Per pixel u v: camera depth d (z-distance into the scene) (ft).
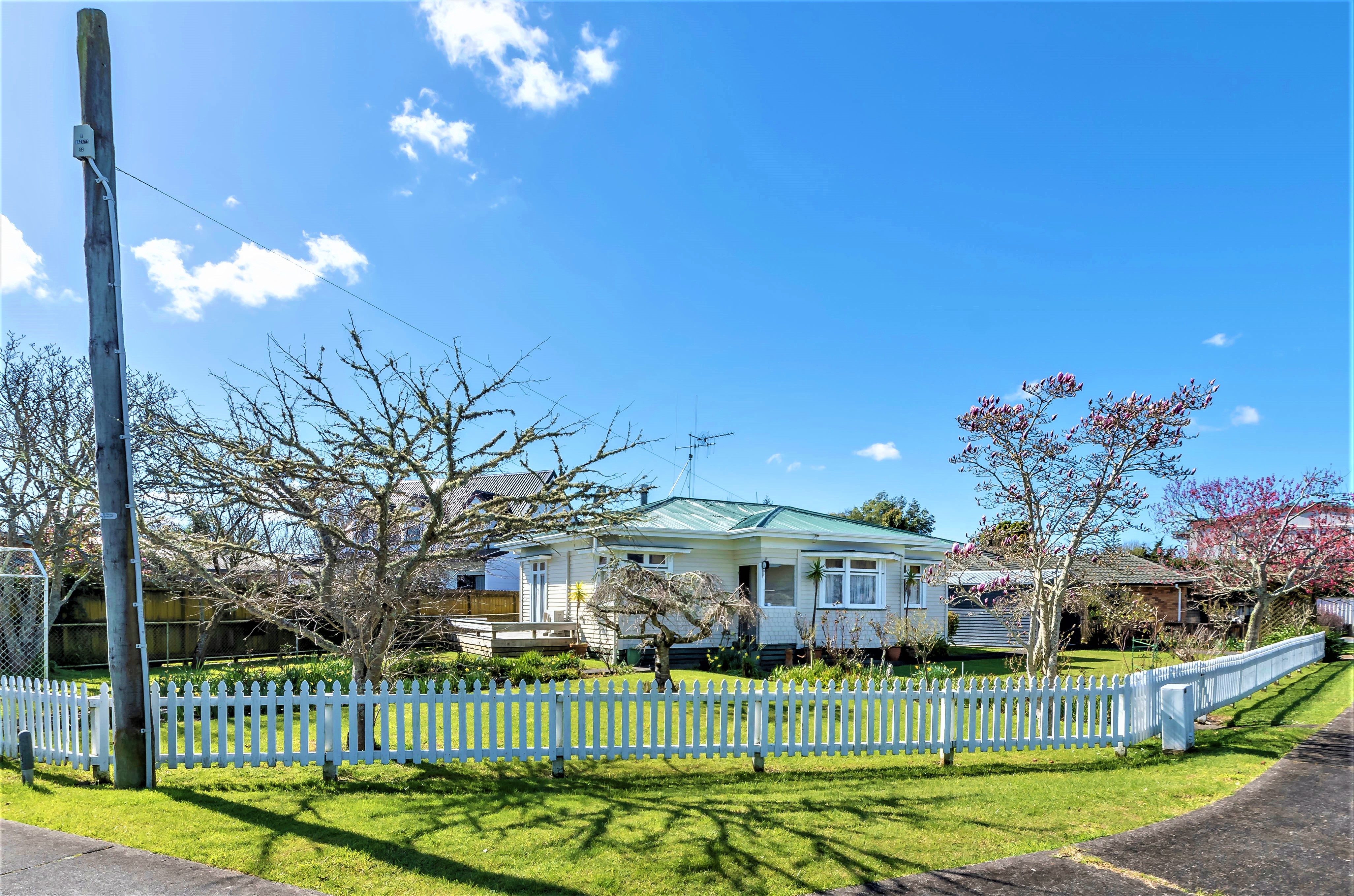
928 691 29.25
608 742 26.99
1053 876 17.06
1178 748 30.53
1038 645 36.52
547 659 57.88
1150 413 33.47
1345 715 39.29
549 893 15.74
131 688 23.16
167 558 32.22
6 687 27.27
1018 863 17.72
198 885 16.01
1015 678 51.03
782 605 69.77
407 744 31.22
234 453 26.43
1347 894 16.35
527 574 82.58
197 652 54.19
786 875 16.74
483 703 26.23
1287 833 20.16
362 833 19.10
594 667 59.00
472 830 19.35
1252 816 21.62
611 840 18.66
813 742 28.50
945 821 20.54
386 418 27.27
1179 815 21.57
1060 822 20.71
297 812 20.85
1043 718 30.37
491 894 15.62
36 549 48.21
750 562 69.21
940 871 17.17
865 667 59.72
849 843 18.74
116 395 23.09
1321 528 71.36
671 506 79.77
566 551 71.92
